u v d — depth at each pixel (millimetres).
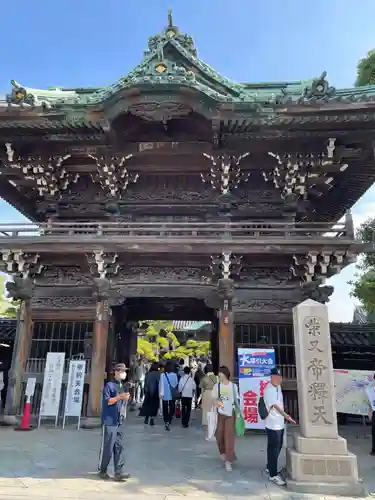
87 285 15117
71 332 14836
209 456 9977
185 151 15234
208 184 16391
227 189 15734
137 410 19109
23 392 14211
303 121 13359
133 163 15688
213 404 9555
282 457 10031
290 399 13891
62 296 15016
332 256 13938
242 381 13164
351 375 15430
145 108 13789
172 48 15578
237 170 15430
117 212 16297
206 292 14938
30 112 13609
